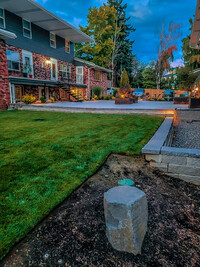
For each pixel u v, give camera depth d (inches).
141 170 125.6
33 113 374.0
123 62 1304.1
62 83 647.8
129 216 62.7
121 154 141.5
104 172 117.0
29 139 172.2
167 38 1075.3
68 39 764.0
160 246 70.7
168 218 86.7
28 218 73.7
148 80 1355.8
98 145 155.8
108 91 1059.9
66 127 227.8
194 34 420.2
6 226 68.9
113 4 1250.6
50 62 674.2
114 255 64.6
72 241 68.4
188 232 80.0
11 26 517.3
